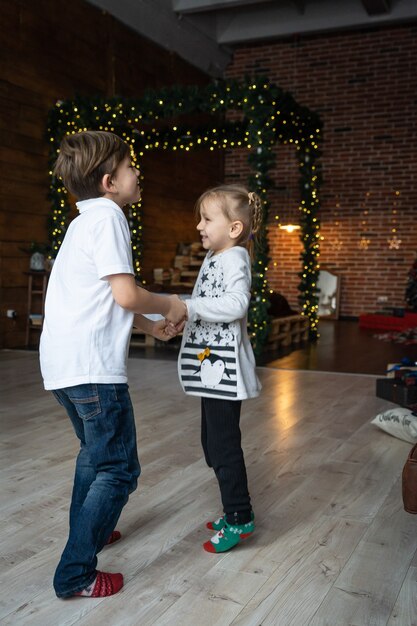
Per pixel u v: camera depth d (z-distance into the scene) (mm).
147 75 8484
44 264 6406
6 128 6109
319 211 10352
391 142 9812
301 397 4258
